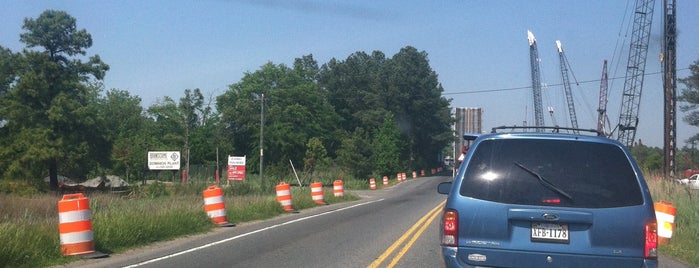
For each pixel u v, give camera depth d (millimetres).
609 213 6121
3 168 40469
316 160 61531
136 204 18828
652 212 6156
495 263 6246
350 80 91375
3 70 42219
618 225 6102
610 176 6242
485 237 6289
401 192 43188
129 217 13266
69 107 41531
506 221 6246
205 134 71375
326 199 28250
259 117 74438
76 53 44219
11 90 42094
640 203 6156
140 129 78750
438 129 87688
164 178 52344
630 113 54375
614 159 6309
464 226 6352
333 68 92812
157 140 69188
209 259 10797
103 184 42281
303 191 29062
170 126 69938
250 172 71750
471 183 6438
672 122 32438
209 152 71250
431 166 91625
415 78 84375
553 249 6148
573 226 6184
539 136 6484
